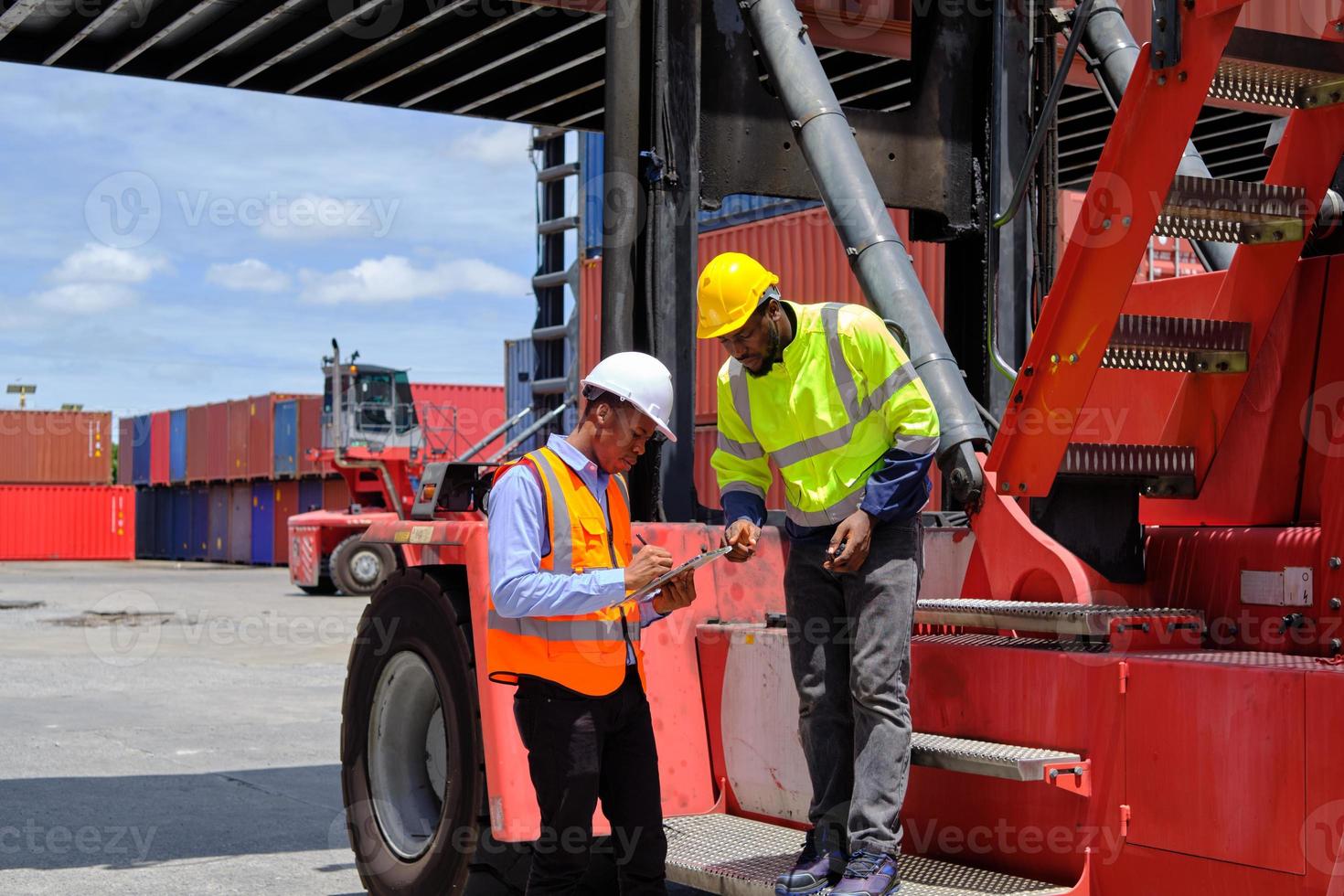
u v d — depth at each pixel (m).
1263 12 4.02
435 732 4.69
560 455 3.32
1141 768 3.14
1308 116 3.52
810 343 3.59
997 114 5.24
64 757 7.93
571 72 8.02
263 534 41.53
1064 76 4.36
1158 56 3.26
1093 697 3.26
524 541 3.20
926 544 4.18
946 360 3.92
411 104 8.33
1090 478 3.74
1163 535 3.70
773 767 4.07
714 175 5.04
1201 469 3.74
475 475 4.89
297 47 7.24
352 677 4.92
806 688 3.69
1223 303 3.74
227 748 8.34
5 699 10.64
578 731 3.21
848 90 7.93
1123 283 3.40
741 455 3.85
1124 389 4.05
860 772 3.40
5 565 44.50
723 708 4.26
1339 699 2.75
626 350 4.90
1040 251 4.74
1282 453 3.53
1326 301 3.44
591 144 20.00
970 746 3.44
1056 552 3.58
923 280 14.98
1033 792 3.41
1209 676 3.01
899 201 5.23
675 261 4.90
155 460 50.16
